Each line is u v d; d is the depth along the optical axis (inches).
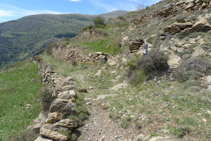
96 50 756.0
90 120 241.1
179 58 351.9
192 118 180.7
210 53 313.4
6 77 920.3
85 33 1075.9
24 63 1385.3
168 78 316.8
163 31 495.8
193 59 310.7
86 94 358.0
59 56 1005.8
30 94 587.8
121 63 526.6
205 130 157.6
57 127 203.5
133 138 183.0
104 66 591.2
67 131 201.5
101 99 315.0
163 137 162.6
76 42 1016.9
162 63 347.3
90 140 196.9
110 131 207.6
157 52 366.0
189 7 513.7
